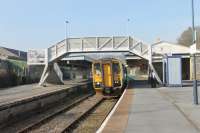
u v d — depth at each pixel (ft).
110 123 54.19
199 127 48.67
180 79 145.89
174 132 45.19
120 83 132.05
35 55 186.60
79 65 291.99
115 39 173.68
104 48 174.81
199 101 85.30
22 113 81.97
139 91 127.13
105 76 132.46
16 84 205.57
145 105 79.05
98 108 99.30
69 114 86.74
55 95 113.70
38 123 69.46
